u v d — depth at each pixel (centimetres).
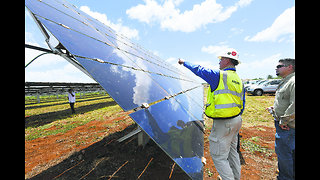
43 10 204
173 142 187
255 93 1661
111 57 237
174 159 161
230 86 211
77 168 313
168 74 520
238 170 255
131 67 262
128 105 157
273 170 311
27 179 281
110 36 412
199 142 284
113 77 184
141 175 287
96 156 360
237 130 228
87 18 423
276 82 1608
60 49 359
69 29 215
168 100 266
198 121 335
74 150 397
